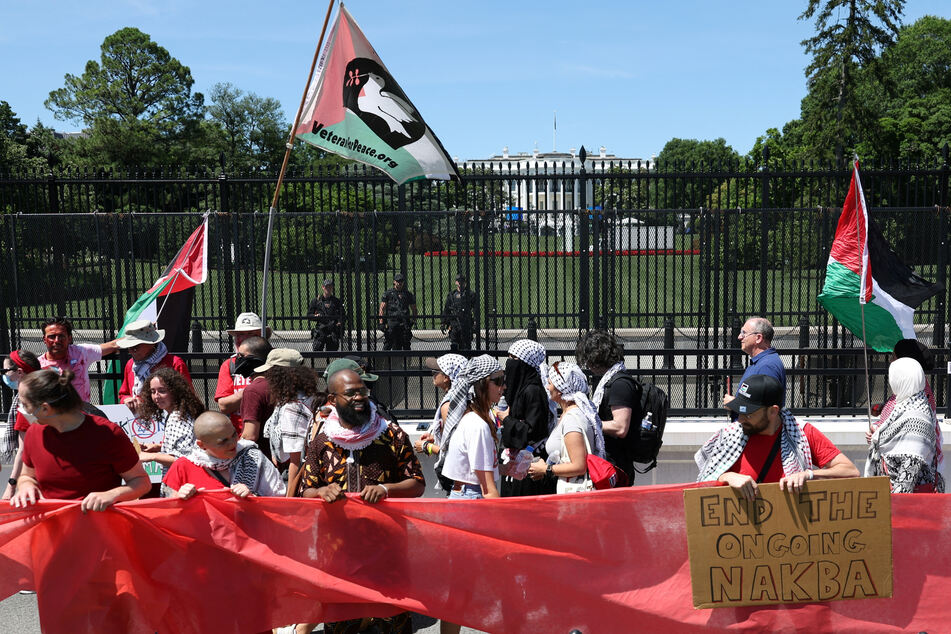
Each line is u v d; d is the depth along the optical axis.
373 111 6.65
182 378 5.10
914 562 3.92
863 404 8.04
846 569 3.86
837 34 33.03
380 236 8.35
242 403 5.35
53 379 3.84
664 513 3.95
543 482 5.28
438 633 5.14
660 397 5.19
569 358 8.18
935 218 7.59
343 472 4.08
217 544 4.01
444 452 4.62
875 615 3.90
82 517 3.91
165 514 3.97
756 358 5.66
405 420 7.71
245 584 4.04
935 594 3.90
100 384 7.25
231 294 8.12
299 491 4.69
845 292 6.35
